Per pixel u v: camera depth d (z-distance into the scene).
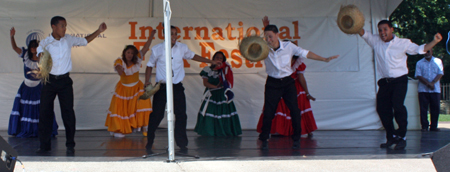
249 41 4.00
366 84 6.60
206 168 3.26
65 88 4.22
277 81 4.39
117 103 5.64
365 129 6.55
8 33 6.42
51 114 4.27
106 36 6.54
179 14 6.60
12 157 2.31
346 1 6.61
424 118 6.61
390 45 4.30
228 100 5.70
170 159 3.55
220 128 5.74
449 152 2.55
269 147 4.58
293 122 4.44
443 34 14.91
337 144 4.79
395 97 4.33
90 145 4.76
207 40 6.62
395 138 4.45
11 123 5.63
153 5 6.61
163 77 4.24
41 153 4.14
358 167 3.29
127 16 6.58
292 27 6.64
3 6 6.42
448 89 13.37
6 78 6.40
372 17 6.52
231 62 6.62
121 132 5.60
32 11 6.46
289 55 4.30
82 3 6.52
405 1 14.16
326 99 6.57
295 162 3.51
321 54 6.61
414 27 14.71
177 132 4.29
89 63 6.51
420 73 6.71
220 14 6.65
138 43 6.58
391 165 3.37
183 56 4.41
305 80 6.02
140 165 3.39
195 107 6.61
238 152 4.18
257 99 6.62
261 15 6.66
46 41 4.17
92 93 6.51
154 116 4.28
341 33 6.60
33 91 5.67
